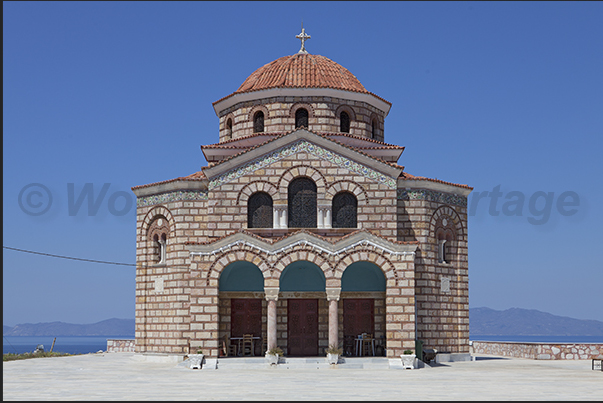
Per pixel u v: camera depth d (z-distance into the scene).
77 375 37.88
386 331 42.53
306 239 42.56
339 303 46.56
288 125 50.31
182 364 42.91
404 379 35.06
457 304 49.69
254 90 50.91
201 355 41.22
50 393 28.19
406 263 42.34
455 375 37.81
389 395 27.39
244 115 51.84
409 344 41.78
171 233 48.59
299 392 28.45
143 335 49.38
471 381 34.19
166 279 48.44
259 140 49.81
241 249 42.62
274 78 52.62
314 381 33.66
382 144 50.69
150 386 31.22
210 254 42.59
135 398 26.08
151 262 49.78
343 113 51.75
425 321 47.50
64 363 48.53
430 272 48.12
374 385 31.72
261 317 46.44
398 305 42.09
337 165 46.06
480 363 48.12
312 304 46.59
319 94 50.59
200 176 49.19
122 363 48.03
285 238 42.53
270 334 42.28
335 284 42.19
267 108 50.94
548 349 53.12
